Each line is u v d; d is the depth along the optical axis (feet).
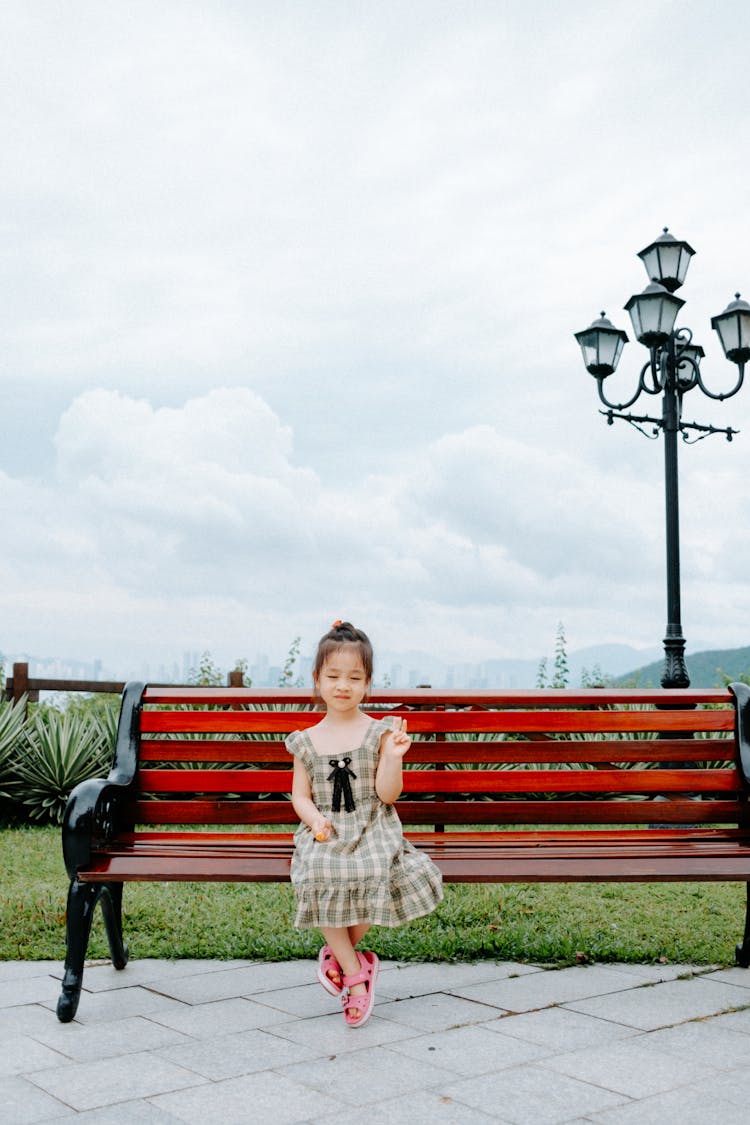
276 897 16.30
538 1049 9.63
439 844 11.85
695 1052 9.54
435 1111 8.19
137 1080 8.86
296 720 12.51
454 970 12.34
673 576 27.73
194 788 12.37
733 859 11.11
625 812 12.59
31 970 12.37
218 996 11.34
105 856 10.98
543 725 12.79
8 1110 8.19
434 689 13.04
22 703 29.25
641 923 14.60
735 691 12.77
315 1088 8.68
